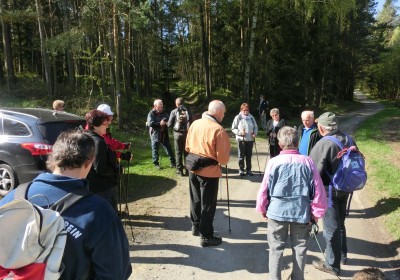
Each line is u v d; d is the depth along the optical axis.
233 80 30.53
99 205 1.63
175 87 51.59
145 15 16.30
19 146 5.91
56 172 1.74
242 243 4.80
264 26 25.45
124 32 24.30
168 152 9.08
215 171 4.47
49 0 21.30
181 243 4.76
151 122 8.88
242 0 25.64
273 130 8.20
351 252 4.53
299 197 3.27
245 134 8.27
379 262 4.28
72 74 23.36
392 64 50.25
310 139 5.21
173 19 34.59
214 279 3.90
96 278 1.60
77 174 1.76
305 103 29.42
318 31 28.39
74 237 1.52
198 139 4.48
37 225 1.35
